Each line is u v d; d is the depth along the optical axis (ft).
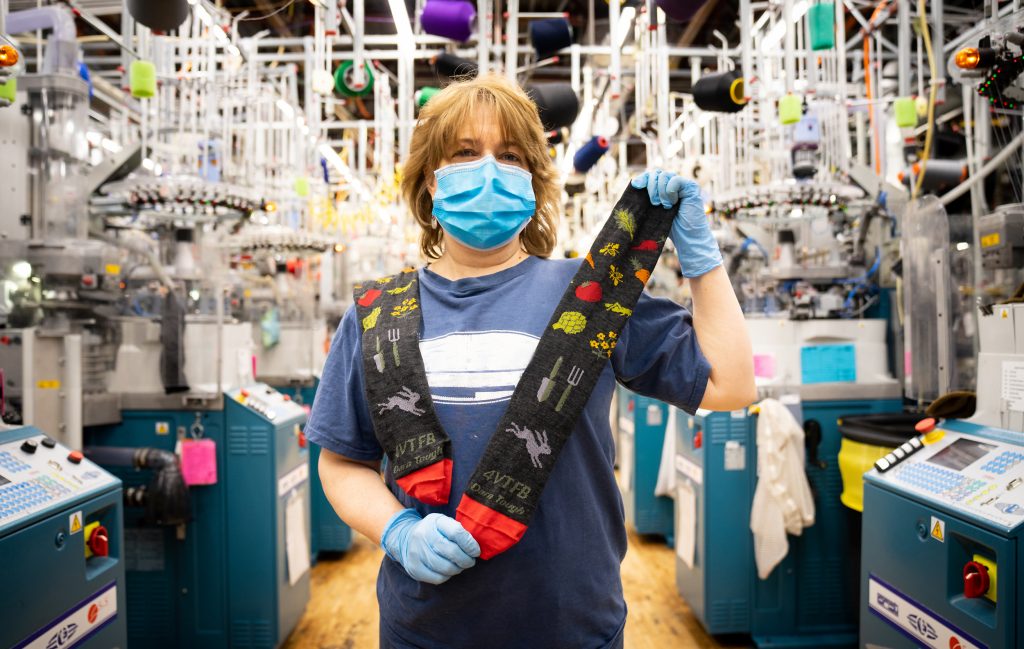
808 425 8.70
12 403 6.57
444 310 3.30
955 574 4.63
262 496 8.54
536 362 3.02
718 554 8.76
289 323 12.34
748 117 9.20
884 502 5.41
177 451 8.27
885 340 9.00
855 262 9.37
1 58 5.35
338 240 13.19
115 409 8.35
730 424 8.75
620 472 17.25
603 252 3.21
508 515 2.83
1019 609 4.02
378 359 3.14
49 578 4.56
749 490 8.75
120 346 8.56
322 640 9.20
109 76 15.20
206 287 9.32
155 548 8.55
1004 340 5.22
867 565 5.66
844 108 9.02
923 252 6.77
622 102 11.96
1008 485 4.38
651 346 3.32
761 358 8.77
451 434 3.05
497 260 3.54
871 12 12.36
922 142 11.16
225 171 9.12
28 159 7.73
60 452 5.38
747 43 7.62
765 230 10.38
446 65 7.50
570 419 2.97
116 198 8.45
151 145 8.97
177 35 10.44
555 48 7.94
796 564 8.81
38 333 6.72
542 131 3.59
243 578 8.54
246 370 9.56
